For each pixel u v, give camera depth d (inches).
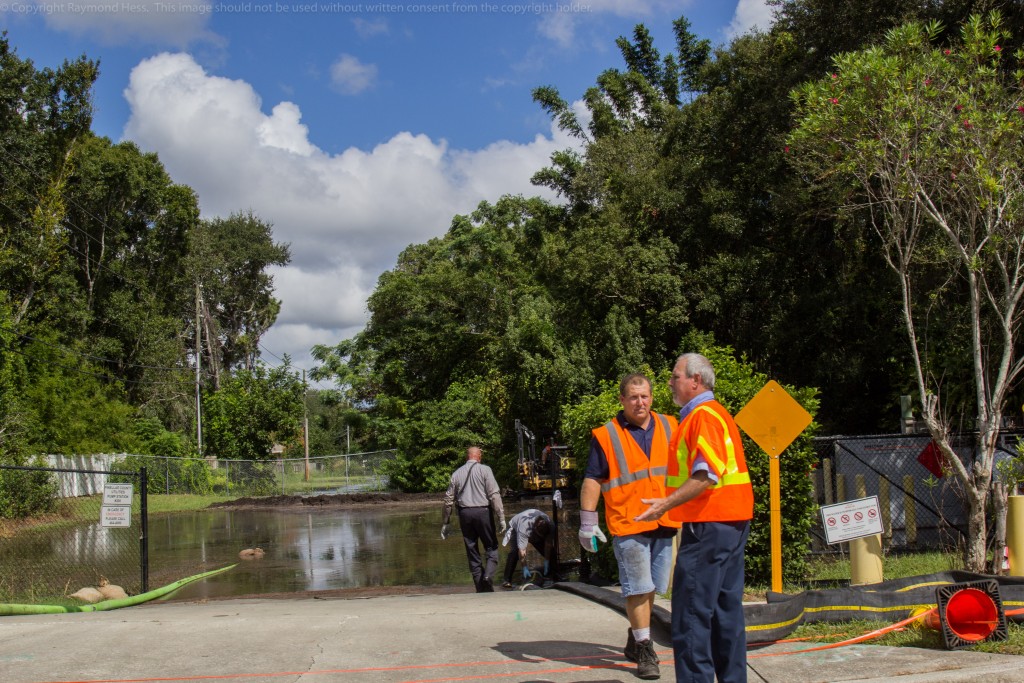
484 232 1604.3
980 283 414.9
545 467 999.0
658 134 1387.8
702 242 1045.2
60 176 1537.9
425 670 205.0
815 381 916.6
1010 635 216.2
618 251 1041.5
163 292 2001.7
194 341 2427.4
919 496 396.2
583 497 205.5
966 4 666.2
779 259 1001.5
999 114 315.6
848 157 343.6
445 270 1685.5
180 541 712.4
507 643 232.8
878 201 371.2
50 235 1406.3
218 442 1572.3
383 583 462.3
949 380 543.2
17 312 1369.3
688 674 166.2
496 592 374.6
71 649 230.4
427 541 667.4
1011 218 319.6
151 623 268.8
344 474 1541.6
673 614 170.7
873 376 896.3
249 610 313.6
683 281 1022.4
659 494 200.4
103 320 1748.3
